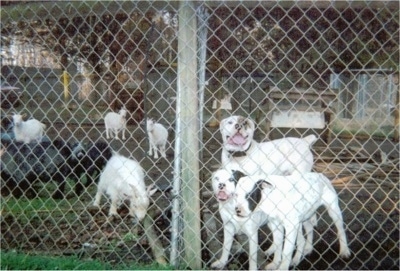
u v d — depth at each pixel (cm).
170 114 539
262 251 235
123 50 318
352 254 237
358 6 208
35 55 384
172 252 218
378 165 387
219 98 478
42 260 208
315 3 207
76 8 216
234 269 221
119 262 221
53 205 303
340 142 460
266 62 412
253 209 215
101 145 339
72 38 317
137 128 513
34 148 323
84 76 438
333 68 402
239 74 441
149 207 257
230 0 207
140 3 212
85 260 218
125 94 501
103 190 299
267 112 459
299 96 468
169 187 265
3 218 259
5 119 436
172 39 278
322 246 248
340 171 383
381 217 288
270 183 215
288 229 214
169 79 348
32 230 259
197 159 215
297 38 345
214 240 235
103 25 294
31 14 226
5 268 200
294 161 275
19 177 315
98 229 266
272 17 287
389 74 390
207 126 483
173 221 218
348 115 458
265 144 274
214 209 253
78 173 337
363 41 312
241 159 268
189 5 209
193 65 212
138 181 275
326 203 232
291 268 225
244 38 337
